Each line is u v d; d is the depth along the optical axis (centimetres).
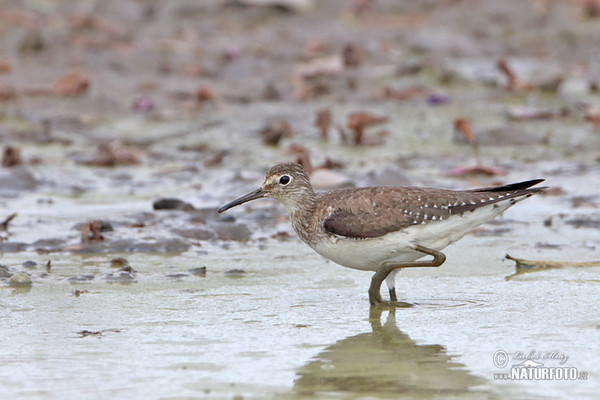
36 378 777
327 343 866
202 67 2292
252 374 788
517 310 963
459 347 850
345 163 1728
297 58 2414
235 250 1250
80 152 1830
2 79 2128
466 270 1135
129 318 941
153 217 1371
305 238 1066
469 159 1755
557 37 2647
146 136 1933
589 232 1312
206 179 1664
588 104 2034
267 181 1081
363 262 1022
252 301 1008
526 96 2139
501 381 770
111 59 2322
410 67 2289
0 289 1046
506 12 2822
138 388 755
